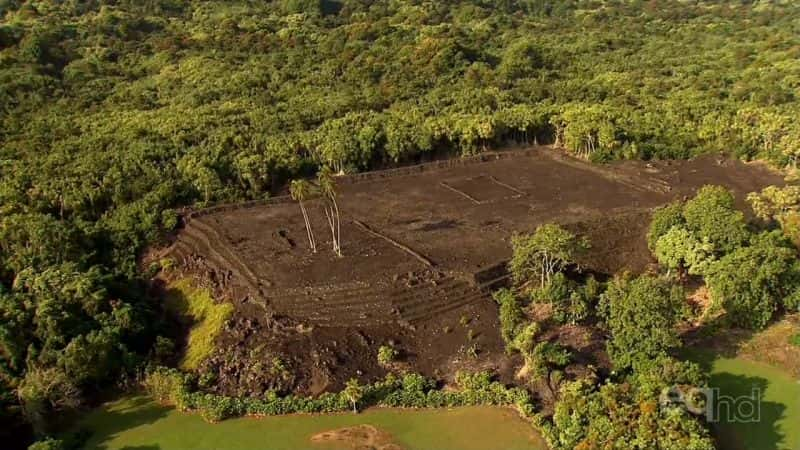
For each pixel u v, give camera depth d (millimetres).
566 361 46844
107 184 75625
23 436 46781
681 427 37969
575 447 39281
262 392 48750
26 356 51656
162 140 88000
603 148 91188
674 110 99688
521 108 101750
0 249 65375
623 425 38750
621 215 71250
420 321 54500
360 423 45969
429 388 48281
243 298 58219
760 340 52500
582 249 59219
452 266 60719
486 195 79875
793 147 83688
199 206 77000
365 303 56000
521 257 55469
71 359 48469
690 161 90625
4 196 72000
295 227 71562
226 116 97438
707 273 55469
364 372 50000
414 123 96812
